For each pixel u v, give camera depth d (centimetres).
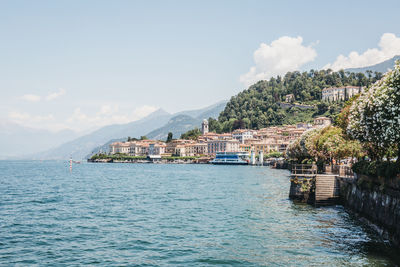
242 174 14825
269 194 7000
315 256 2786
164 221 4297
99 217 4616
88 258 2872
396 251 2817
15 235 3619
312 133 9294
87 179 12700
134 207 5472
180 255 2922
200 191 7862
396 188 2936
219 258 2822
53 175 15588
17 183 10744
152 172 18200
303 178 5403
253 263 2681
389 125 3419
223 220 4303
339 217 4241
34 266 2688
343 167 5356
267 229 3747
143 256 2909
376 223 3406
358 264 2564
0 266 2681
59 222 4288
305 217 4309
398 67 3462
